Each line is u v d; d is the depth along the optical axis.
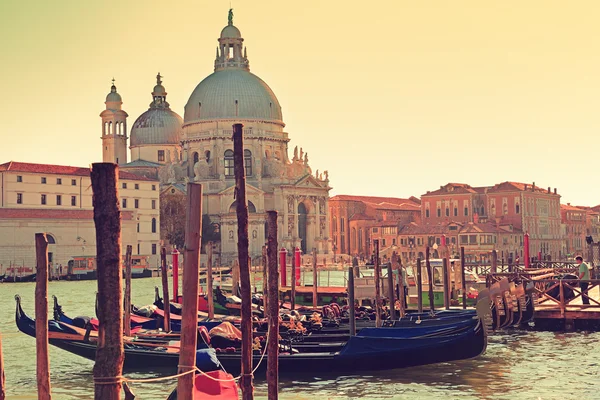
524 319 50.16
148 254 177.25
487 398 37.06
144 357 42.00
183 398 23.53
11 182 154.12
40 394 27.41
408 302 66.31
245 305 30.39
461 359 41.38
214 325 47.81
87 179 165.25
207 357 31.55
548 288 59.84
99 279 20.56
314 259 64.25
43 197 158.38
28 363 46.84
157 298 59.25
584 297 57.59
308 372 41.09
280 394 37.94
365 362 41.25
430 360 41.19
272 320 31.34
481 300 40.59
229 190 198.00
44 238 27.95
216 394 29.03
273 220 32.34
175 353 41.59
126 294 45.97
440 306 66.44
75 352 43.28
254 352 41.09
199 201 23.67
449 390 38.56
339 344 42.97
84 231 157.50
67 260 154.62
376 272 49.59
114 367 20.69
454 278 66.25
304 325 47.75
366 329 42.41
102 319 20.58
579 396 37.28
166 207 193.12
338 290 71.94
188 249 23.58
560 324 56.38
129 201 174.62
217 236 199.00
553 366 44.03
